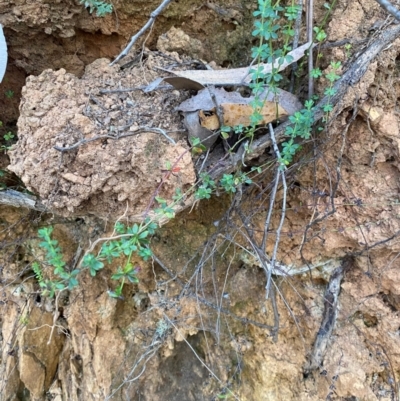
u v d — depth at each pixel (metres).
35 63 0.41
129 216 0.34
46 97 0.33
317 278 0.44
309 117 0.31
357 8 0.34
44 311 0.52
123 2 0.37
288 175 0.37
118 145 0.32
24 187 0.43
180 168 0.32
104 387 0.51
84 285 0.49
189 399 0.51
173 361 0.52
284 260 0.43
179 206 0.34
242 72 0.35
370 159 0.36
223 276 0.45
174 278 0.42
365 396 0.43
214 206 0.42
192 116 0.33
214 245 0.40
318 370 0.45
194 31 0.40
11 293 0.52
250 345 0.48
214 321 0.47
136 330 0.50
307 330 0.45
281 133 0.33
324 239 0.39
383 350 0.42
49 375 0.56
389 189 0.36
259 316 0.47
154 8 0.38
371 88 0.33
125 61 0.38
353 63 0.33
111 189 0.33
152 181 0.32
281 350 0.46
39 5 0.36
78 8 0.37
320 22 0.36
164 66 0.37
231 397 0.50
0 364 0.55
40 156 0.32
